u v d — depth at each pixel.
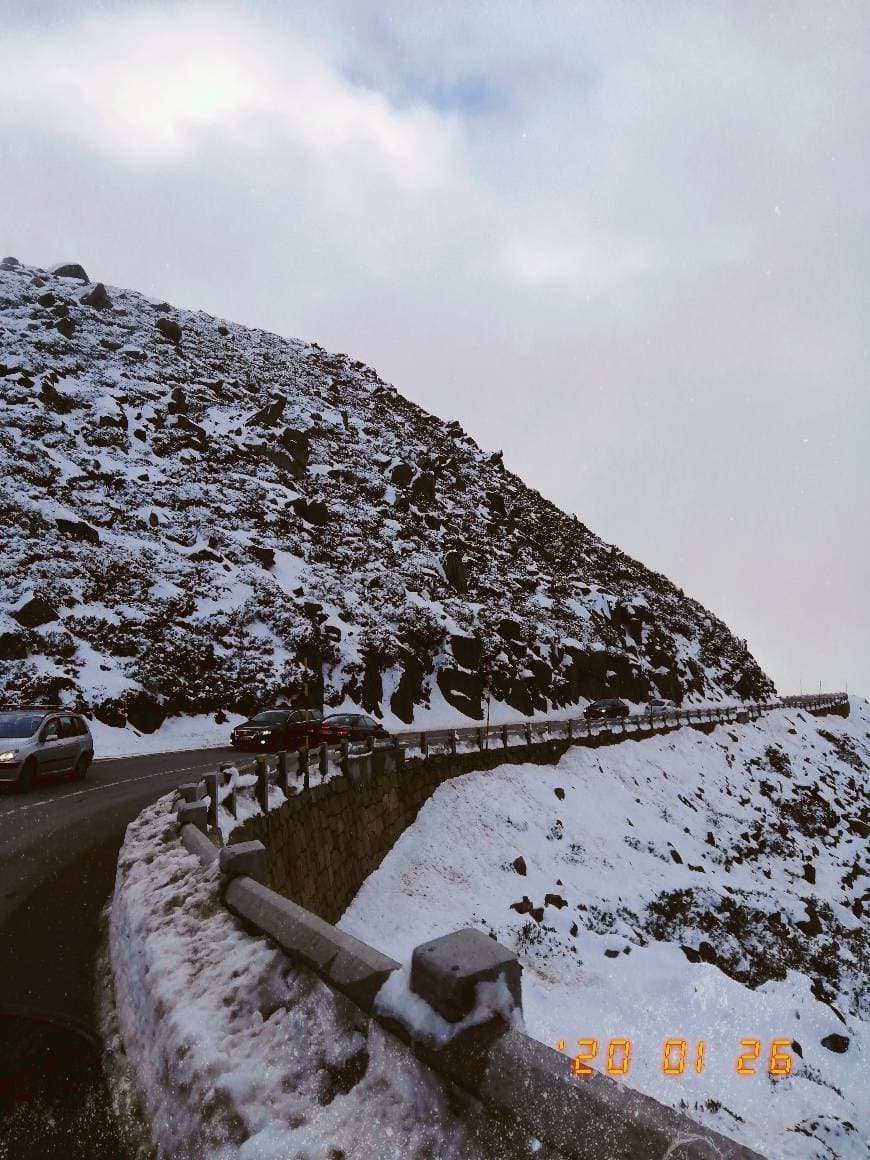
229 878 4.98
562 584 65.00
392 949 12.08
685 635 76.44
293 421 65.62
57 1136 3.21
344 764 14.91
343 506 54.97
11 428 41.50
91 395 50.66
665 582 91.94
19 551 30.31
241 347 88.44
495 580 57.53
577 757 28.22
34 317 61.97
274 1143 2.70
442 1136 2.54
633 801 26.98
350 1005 3.30
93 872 7.80
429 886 15.69
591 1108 2.16
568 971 13.44
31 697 23.16
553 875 18.67
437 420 104.12
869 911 26.45
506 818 20.47
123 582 32.31
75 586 30.03
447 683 40.22
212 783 8.26
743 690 75.81
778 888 25.09
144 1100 3.43
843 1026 12.13
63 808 11.54
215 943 4.30
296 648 33.38
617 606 63.72
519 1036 2.58
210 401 61.44
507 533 71.19
